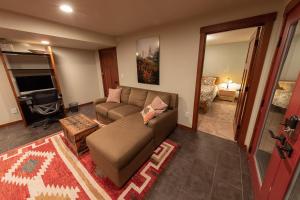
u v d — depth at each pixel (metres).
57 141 2.45
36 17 2.17
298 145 0.77
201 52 2.29
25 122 3.06
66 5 1.76
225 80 5.11
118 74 4.00
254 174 1.54
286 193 0.82
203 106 3.67
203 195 1.43
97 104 3.36
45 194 1.46
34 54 3.22
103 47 4.02
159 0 1.66
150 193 1.45
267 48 1.74
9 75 2.81
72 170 1.77
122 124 2.13
